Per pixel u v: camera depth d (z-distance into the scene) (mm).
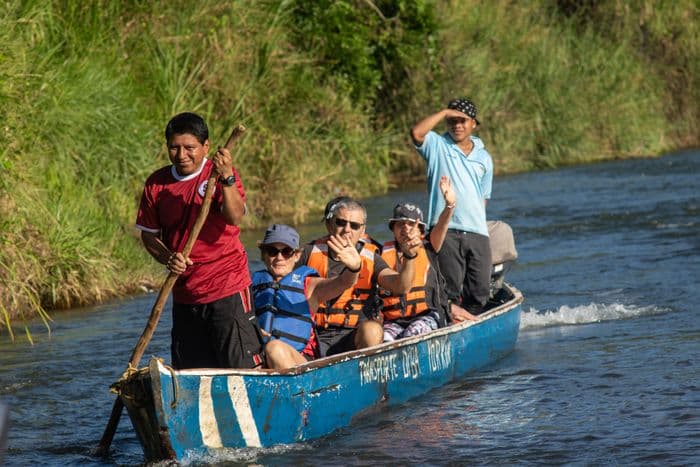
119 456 21531
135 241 45062
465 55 83562
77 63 46344
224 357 21219
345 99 68750
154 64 54219
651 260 42406
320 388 21719
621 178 75688
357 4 76625
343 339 24562
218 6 59219
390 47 78125
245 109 59406
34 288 37250
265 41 61312
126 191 48062
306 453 20734
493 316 28234
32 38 43812
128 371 19156
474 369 27391
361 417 23047
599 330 31141
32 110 40594
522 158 88125
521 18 93000
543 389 24969
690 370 25656
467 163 30328
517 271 41875
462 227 30234
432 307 26688
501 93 86875
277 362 21688
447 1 85062
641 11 102875
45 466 20938
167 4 56844
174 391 18891
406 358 24438
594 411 22844
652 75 102812
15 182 38156
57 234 38781
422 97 80188
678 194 63438
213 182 19531
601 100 94062
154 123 52125
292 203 60625
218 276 20797
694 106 107438
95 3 50125
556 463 19656
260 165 59906
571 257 44375
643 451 20031
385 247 26109
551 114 90188
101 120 46000
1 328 34688
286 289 23406
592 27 99375
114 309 37406
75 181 44531
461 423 22562
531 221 55500
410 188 74312
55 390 26797
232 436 20062
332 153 67500
